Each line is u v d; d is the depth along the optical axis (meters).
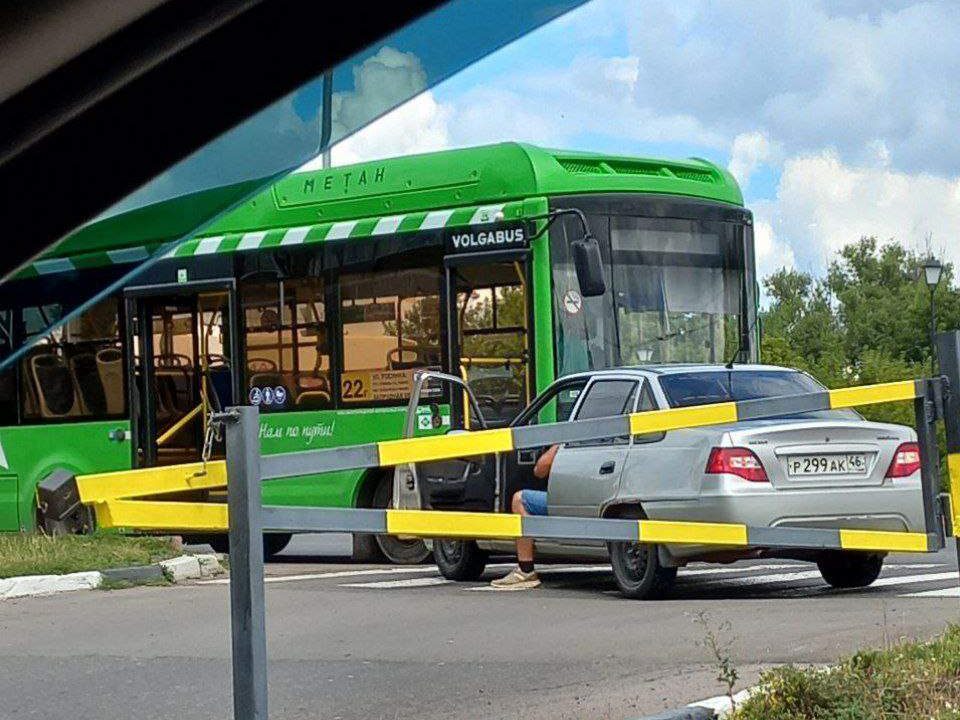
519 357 16.78
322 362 18.36
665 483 11.94
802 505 11.60
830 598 11.70
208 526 5.76
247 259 19.08
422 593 13.49
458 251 17.33
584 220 16.27
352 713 7.79
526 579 13.67
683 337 17.39
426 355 17.53
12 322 2.75
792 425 11.78
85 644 10.77
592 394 13.27
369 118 2.59
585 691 7.96
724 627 10.08
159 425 19.77
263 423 18.78
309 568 17.36
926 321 89.50
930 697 6.23
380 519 6.30
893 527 11.87
